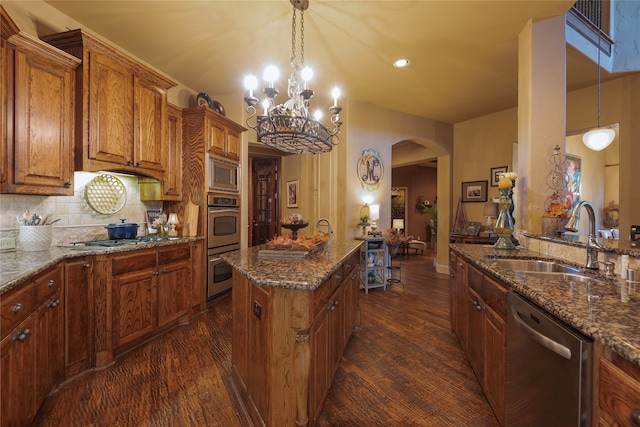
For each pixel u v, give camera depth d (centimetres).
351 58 326
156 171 294
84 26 265
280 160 589
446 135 564
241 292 190
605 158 658
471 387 202
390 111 494
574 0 237
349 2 238
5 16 168
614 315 98
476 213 535
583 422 94
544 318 116
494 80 383
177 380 206
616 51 358
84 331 214
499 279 164
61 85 214
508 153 491
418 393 195
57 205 250
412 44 300
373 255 454
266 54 315
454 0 237
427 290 447
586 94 393
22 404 147
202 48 303
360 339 277
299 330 144
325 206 478
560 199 246
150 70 274
